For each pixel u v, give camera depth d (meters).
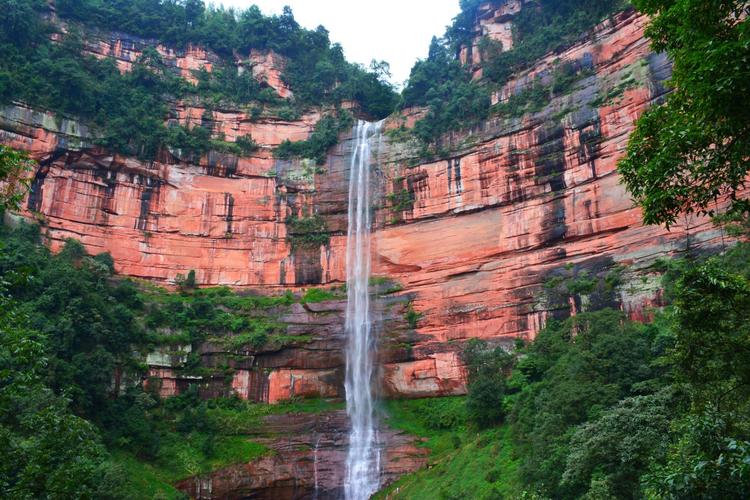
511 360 36.75
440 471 32.72
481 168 46.34
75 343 35.41
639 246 35.75
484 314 42.03
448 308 44.00
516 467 27.41
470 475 29.67
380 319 46.34
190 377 41.84
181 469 35.25
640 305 33.84
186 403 40.72
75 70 47.34
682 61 11.27
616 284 35.62
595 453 19.77
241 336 44.84
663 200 11.38
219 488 35.59
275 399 43.53
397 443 38.50
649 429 18.72
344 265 50.47
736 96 9.72
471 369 38.72
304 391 44.28
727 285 10.83
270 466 37.62
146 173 48.94
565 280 38.81
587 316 33.09
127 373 38.31
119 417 35.53
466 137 48.28
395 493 34.53
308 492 37.84
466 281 44.22
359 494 37.38
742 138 10.30
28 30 47.81
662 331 28.03
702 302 11.09
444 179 48.25
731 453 8.81
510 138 45.41
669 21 11.87
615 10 42.12
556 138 42.62
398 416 41.59
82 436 13.15
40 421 12.05
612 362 25.67
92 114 47.84
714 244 32.03
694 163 11.20
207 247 49.94
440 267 45.91
